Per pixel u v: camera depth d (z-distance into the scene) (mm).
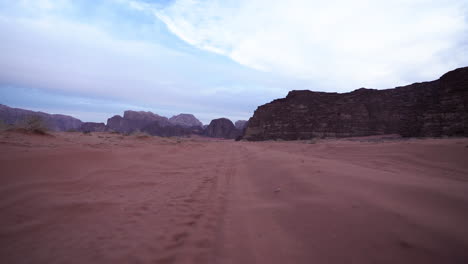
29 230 2510
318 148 15750
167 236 2623
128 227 2811
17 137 8320
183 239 2562
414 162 8156
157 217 3217
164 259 2133
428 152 9336
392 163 8219
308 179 4625
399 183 3607
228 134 173125
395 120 65125
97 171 5547
